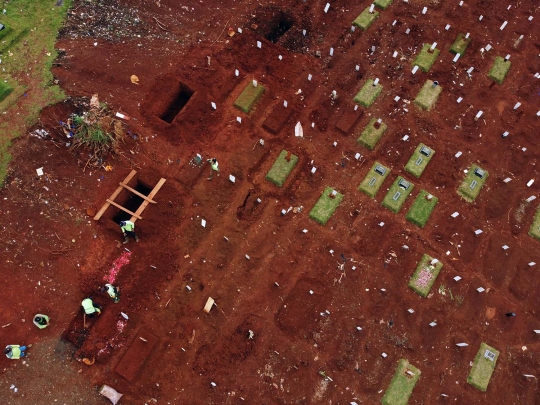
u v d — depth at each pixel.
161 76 15.65
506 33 17.94
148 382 11.84
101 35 15.98
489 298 13.31
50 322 12.10
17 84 14.62
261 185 14.52
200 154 14.65
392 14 18.06
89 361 11.77
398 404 11.88
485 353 12.55
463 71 16.92
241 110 15.52
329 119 15.69
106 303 12.50
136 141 14.52
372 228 14.03
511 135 15.82
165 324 12.49
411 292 13.20
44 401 11.41
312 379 12.05
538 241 14.25
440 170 14.95
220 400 11.75
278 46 16.92
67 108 14.45
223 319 12.62
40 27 15.75
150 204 13.63
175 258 13.28
